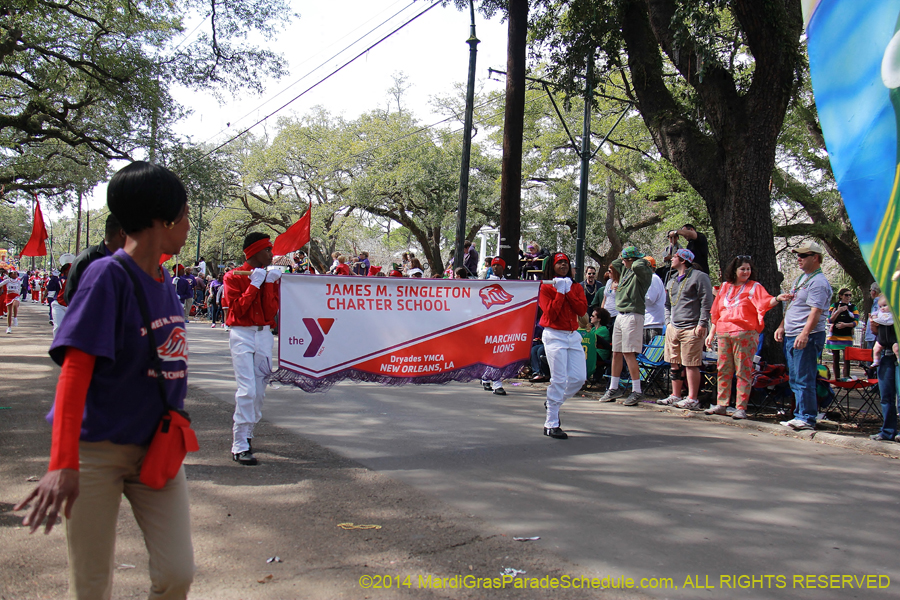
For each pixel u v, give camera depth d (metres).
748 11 8.26
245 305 5.25
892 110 2.10
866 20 2.18
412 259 14.32
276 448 5.86
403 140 33.38
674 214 21.80
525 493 4.77
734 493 4.91
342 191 37.38
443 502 4.52
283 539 3.77
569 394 6.66
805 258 7.18
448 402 8.45
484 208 32.16
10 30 16.44
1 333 17.72
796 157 19.52
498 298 7.42
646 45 9.95
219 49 18.50
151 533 2.18
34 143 26.89
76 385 1.94
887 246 2.07
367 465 5.39
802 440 6.80
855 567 3.64
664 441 6.55
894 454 6.22
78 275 4.26
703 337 8.23
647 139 24.92
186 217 2.27
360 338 6.69
